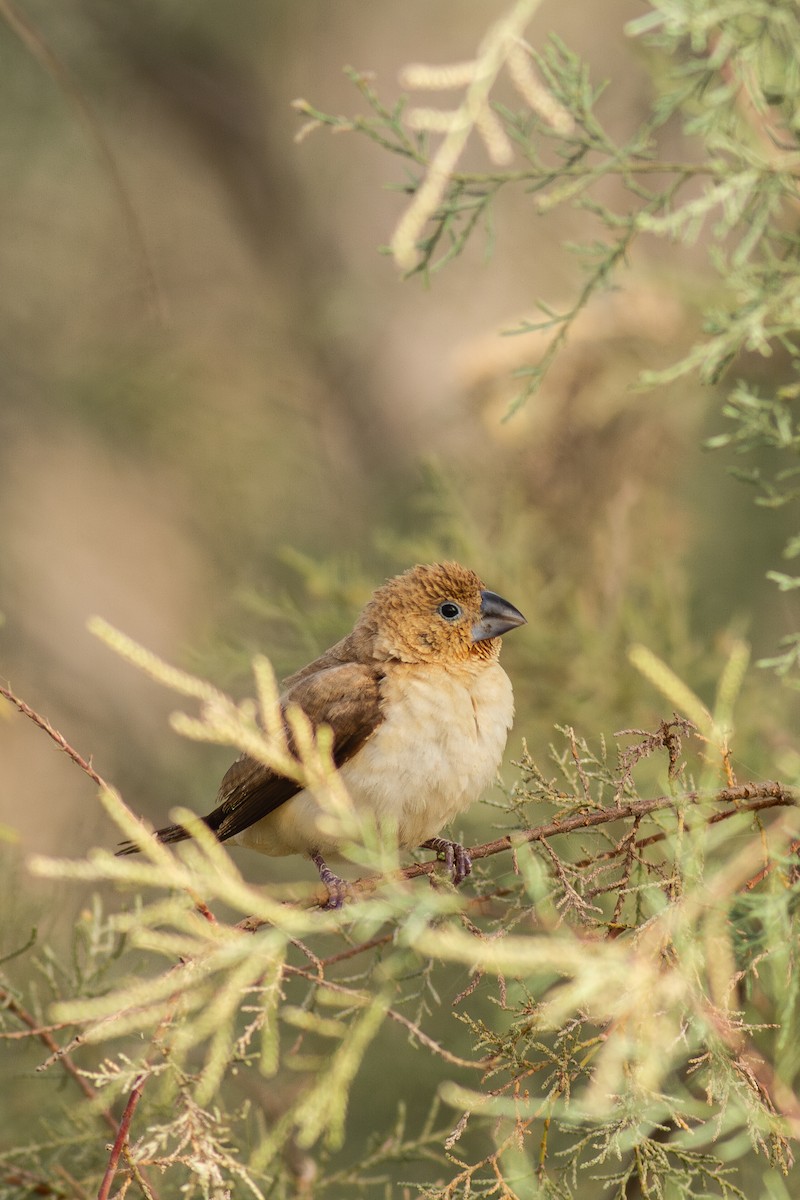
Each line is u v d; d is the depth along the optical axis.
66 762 17.45
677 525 13.39
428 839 9.52
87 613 18.97
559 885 6.77
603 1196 8.95
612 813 6.72
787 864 6.56
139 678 18.70
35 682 18.19
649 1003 5.95
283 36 20.08
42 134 18.36
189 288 19.22
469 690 9.55
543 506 13.18
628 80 14.24
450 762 9.29
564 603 12.98
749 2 7.00
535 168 7.85
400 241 6.63
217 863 5.89
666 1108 6.10
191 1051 9.95
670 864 6.64
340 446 18.25
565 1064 6.30
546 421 12.89
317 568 13.35
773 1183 6.06
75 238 18.88
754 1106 6.03
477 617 9.73
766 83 7.95
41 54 11.02
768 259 7.48
